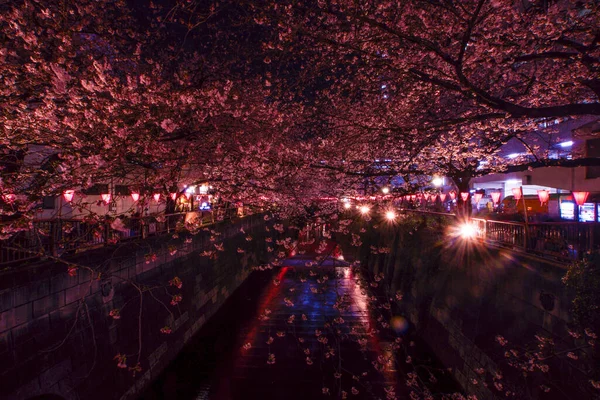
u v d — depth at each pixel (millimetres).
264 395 12227
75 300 9203
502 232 11734
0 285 7137
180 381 12961
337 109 14750
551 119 10273
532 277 9211
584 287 6996
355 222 24906
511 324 9945
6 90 8664
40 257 8711
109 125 9398
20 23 9031
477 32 8391
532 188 25000
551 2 7820
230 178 13531
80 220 9617
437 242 16656
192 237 17266
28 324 7719
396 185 16109
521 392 8812
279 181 13852
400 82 11133
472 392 11062
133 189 12672
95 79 9078
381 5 8422
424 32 8406
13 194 7422
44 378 7891
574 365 7402
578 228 9719
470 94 6266
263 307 20656
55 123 8555
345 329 17219
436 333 14695
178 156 11641
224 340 16281
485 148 12344
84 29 11539
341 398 11953
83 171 9211
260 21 8414
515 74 10664
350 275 26844
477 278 12242
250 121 13000
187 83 12805
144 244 12898
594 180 16078
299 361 14336
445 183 27641
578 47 7664
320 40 6359
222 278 21375
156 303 13188
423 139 9828
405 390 12250
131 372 11102
